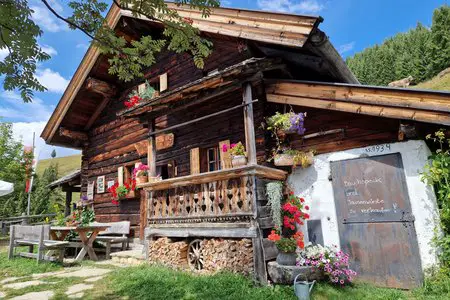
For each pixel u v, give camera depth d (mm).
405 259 4266
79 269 5934
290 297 3725
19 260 6934
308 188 5289
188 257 5383
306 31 4641
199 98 5719
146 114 6609
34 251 8500
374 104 4445
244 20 5535
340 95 4785
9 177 19141
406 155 4480
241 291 3883
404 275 4234
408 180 4410
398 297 3746
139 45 3742
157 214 6059
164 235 5766
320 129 5383
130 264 6250
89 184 10062
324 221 5039
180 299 3721
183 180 5488
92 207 9766
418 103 4082
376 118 4844
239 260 4543
